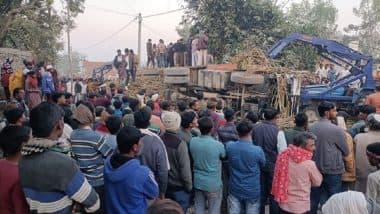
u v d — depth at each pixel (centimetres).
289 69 1270
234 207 535
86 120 446
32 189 272
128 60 2014
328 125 551
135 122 457
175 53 1959
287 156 472
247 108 1182
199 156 521
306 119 566
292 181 465
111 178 335
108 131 539
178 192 489
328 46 1376
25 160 278
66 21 2406
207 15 2441
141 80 1670
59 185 271
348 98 1324
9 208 285
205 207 556
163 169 446
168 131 495
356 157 549
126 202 331
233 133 609
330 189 554
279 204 476
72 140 439
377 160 394
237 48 2266
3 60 1641
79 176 279
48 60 2358
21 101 970
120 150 344
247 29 2464
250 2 2419
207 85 1339
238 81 1198
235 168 528
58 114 286
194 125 557
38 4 2202
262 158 522
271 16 2461
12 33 2148
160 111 773
